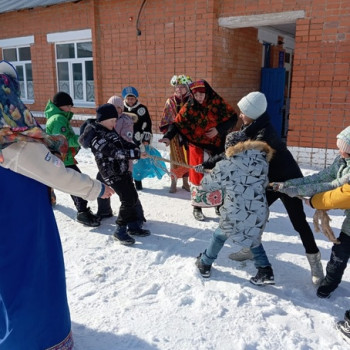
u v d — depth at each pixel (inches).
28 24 402.6
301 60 260.7
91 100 386.9
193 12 294.0
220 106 174.6
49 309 81.4
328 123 260.2
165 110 204.1
